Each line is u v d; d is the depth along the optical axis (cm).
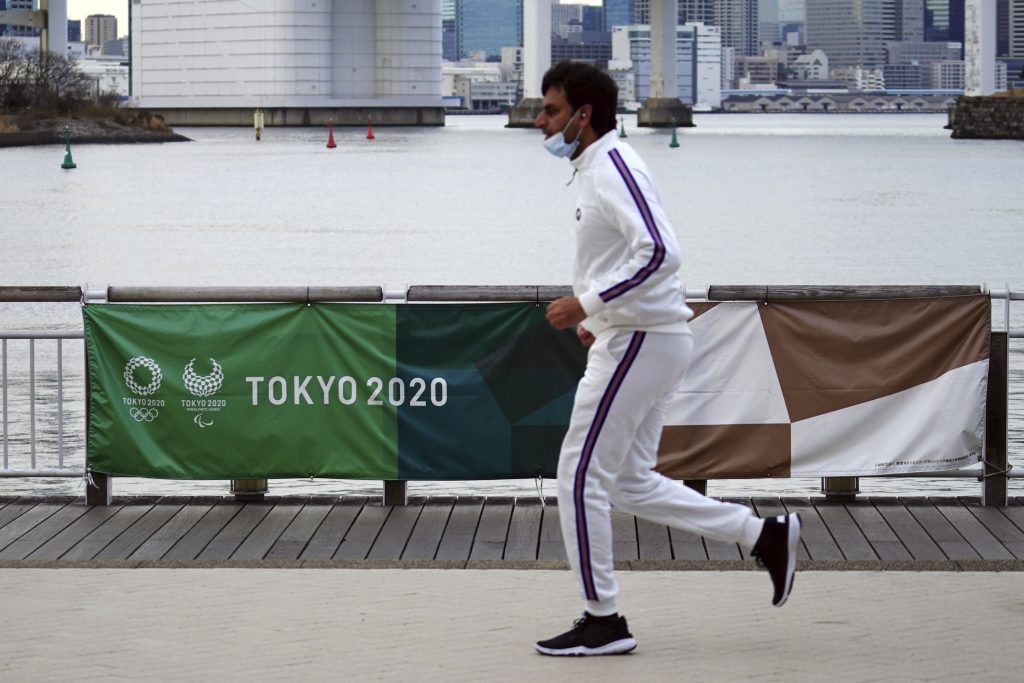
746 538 613
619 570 731
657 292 585
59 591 690
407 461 864
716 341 852
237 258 3391
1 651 598
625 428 597
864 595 679
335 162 9525
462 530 832
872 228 4306
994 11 15075
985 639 610
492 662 584
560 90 589
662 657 591
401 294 858
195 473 873
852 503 891
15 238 3875
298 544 802
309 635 620
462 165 9144
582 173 599
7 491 1102
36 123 12875
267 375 862
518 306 852
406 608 661
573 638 593
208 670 573
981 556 768
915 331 854
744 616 647
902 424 859
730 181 7250
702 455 859
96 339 872
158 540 811
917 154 10725
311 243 3788
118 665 579
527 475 865
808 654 592
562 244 3762
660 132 18725
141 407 870
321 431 866
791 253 3562
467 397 859
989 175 7619
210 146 12825
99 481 891
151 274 3030
